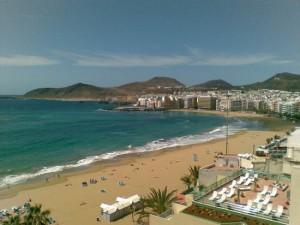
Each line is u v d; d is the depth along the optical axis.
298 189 20.95
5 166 89.25
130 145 128.25
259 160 53.31
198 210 26.84
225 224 23.91
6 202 60.00
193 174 58.22
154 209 43.22
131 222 50.81
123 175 80.25
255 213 25.27
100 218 52.50
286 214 24.94
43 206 57.88
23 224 38.59
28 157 101.38
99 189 68.50
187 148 120.56
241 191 31.53
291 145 35.28
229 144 128.38
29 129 168.50
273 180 34.91
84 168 88.50
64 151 112.69
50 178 77.69
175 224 26.00
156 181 74.44
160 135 160.25
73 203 59.72
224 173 45.62
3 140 131.50
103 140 139.50
